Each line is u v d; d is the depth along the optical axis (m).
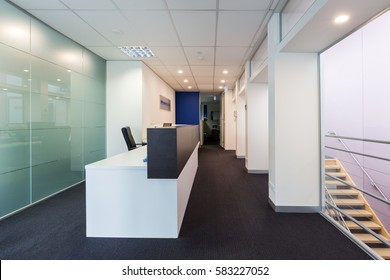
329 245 2.07
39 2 2.73
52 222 2.58
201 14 2.98
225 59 4.96
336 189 4.20
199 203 3.23
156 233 2.20
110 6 2.82
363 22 2.07
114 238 2.19
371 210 3.75
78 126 4.13
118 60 5.07
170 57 4.82
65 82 3.76
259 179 4.65
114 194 2.20
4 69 2.66
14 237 2.23
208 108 15.30
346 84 4.23
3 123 2.66
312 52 2.81
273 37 2.93
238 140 7.40
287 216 2.75
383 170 3.52
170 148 2.02
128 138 4.30
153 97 6.11
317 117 2.84
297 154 2.86
